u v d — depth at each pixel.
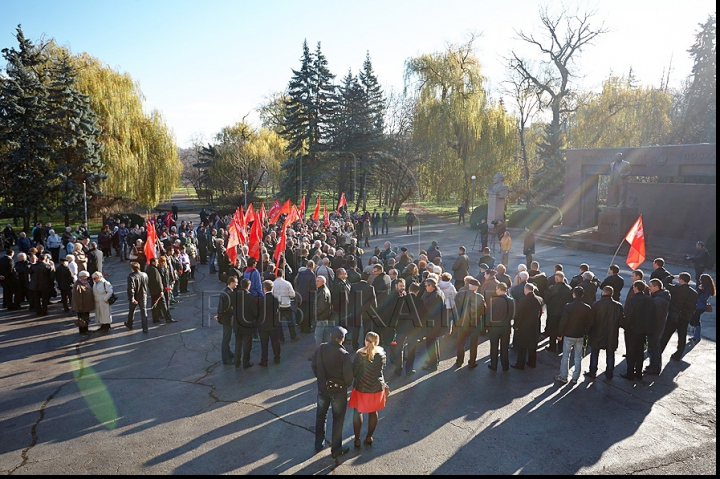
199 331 11.33
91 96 29.88
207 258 21.59
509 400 7.75
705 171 22.97
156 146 35.56
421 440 6.49
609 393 8.05
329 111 42.62
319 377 6.05
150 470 5.73
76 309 10.79
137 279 11.08
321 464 5.89
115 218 28.59
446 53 37.72
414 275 10.96
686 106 42.16
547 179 39.41
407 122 42.00
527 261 18.27
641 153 25.77
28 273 13.30
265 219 25.61
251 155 49.62
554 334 10.08
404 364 9.35
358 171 41.38
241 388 8.12
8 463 5.88
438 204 52.91
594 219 29.66
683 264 20.22
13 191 27.67
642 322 8.41
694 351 10.17
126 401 7.61
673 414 7.30
